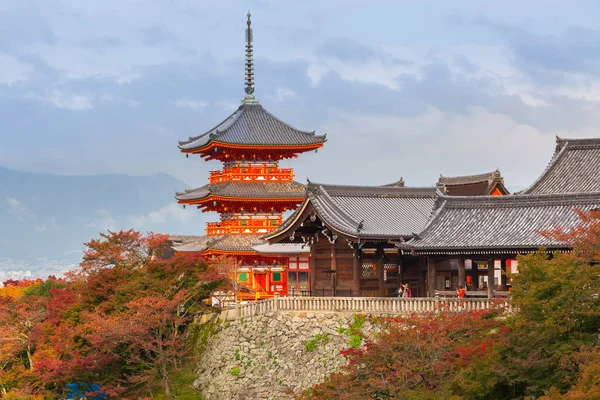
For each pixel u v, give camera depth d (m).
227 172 127.06
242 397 85.75
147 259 107.88
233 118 131.62
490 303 75.88
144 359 95.50
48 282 128.88
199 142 129.00
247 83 134.25
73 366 90.56
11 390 94.31
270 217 125.94
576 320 62.75
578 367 59.66
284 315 87.19
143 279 95.88
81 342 93.00
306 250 111.56
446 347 66.75
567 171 105.00
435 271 87.56
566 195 85.06
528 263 64.44
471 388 62.09
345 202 95.62
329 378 75.38
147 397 89.19
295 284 113.31
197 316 98.06
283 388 83.62
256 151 125.88
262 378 86.00
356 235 87.25
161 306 91.44
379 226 92.38
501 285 86.50
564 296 62.25
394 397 64.56
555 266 63.56
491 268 82.75
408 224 94.69
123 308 94.25
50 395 95.31
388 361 67.06
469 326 68.69
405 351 66.38
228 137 124.56
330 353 82.31
